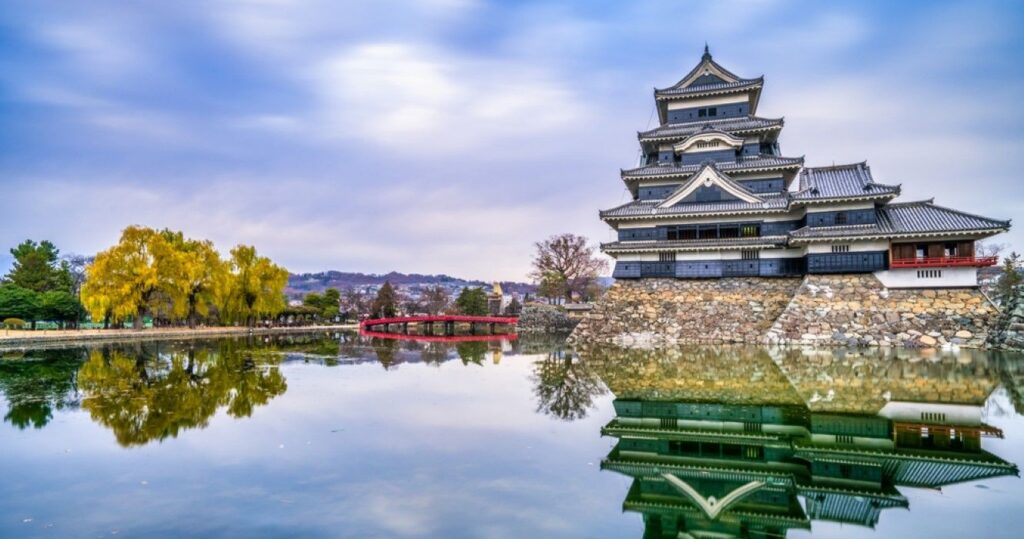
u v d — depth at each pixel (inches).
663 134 2133.4
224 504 403.2
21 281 3208.7
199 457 518.0
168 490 433.4
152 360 1424.7
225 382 996.6
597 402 780.6
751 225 1851.6
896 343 1440.7
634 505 400.2
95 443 571.8
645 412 714.2
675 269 1881.2
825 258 1635.1
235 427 631.8
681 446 555.5
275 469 479.2
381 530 357.1
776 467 496.4
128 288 2421.3
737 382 940.6
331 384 960.3
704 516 383.2
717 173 1893.5
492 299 5374.0
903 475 474.9
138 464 499.8
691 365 1166.3
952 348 1374.3
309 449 538.6
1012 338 1320.1
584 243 3336.6
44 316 2755.9
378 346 1955.0
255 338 2485.2
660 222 1932.8
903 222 1583.4
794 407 740.0
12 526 369.7
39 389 929.5
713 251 1847.9
